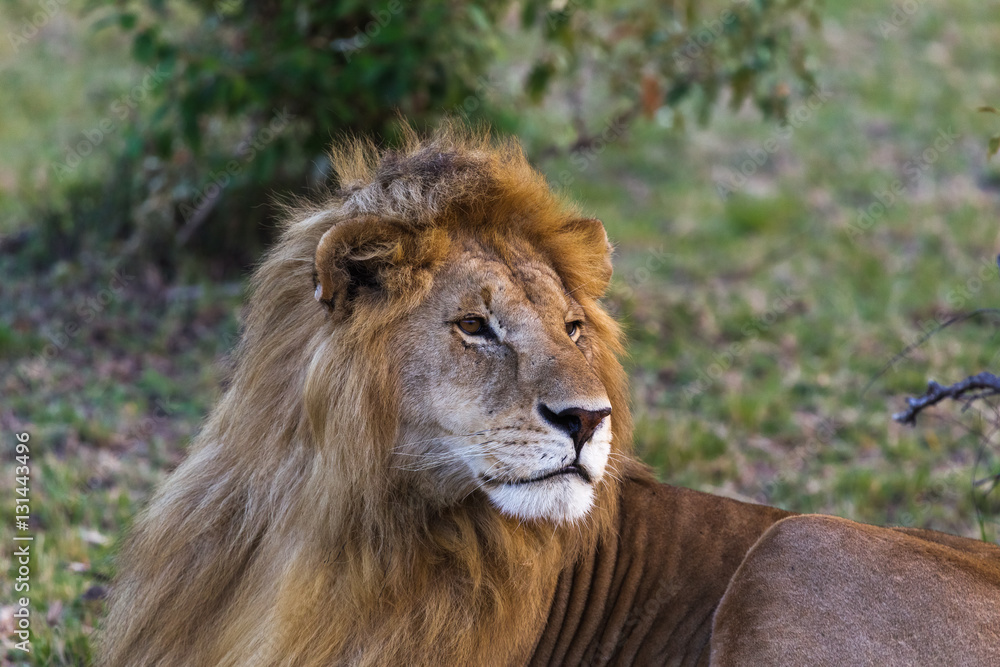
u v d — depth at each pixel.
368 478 6.40
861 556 6.59
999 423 10.42
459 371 6.43
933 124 26.81
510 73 19.38
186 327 15.92
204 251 17.39
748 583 6.75
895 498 12.38
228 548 6.93
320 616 6.50
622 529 7.68
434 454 6.52
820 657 6.44
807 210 22.19
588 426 6.31
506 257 6.77
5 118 23.42
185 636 7.00
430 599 6.59
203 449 7.25
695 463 12.96
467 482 6.55
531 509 6.32
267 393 6.84
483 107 16.50
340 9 15.07
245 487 6.88
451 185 6.66
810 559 6.64
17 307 15.72
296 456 6.69
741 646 6.65
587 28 16.39
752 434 13.95
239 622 6.74
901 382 15.12
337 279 6.36
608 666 7.51
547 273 6.89
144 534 7.28
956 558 6.70
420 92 15.86
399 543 6.52
